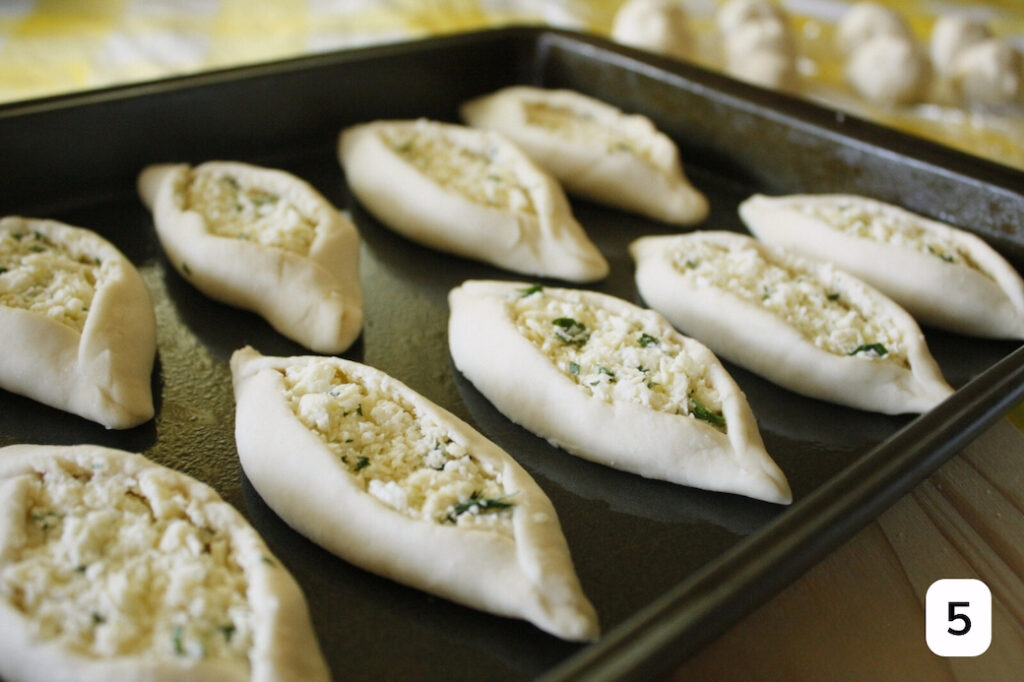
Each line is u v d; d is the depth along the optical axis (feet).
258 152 1.56
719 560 1.02
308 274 1.32
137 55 1.77
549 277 1.43
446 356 1.32
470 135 1.54
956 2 2.40
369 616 1.07
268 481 1.13
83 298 1.25
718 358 1.34
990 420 1.17
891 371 1.28
